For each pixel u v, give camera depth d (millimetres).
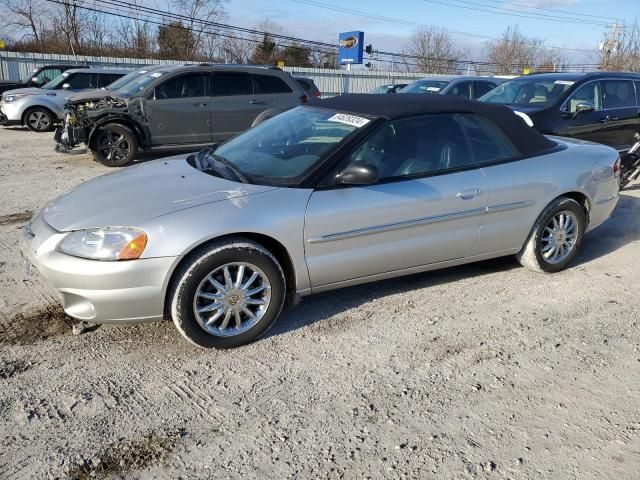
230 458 2590
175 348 3529
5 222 6066
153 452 2615
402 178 3930
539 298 4375
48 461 2533
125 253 3174
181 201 3439
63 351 3461
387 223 3824
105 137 9609
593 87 8352
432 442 2719
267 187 3607
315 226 3586
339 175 3707
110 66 27016
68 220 3402
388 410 2959
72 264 3186
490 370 3352
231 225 3334
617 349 3621
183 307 3311
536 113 7922
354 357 3469
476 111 4391
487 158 4344
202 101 10102
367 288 4484
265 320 3576
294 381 3203
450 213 4078
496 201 4289
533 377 3287
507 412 2959
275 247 3598
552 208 4629
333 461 2580
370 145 3861
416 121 4086
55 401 2967
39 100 14383
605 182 4969
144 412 2902
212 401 3008
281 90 10742
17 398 2980
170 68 10352
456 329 3846
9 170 9125
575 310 4176
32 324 3775
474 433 2789
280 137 4234
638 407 3023
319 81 32562
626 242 5793
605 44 41625
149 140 9867
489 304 4246
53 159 10367
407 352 3539
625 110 8500
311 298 4293
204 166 4129
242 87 10430
